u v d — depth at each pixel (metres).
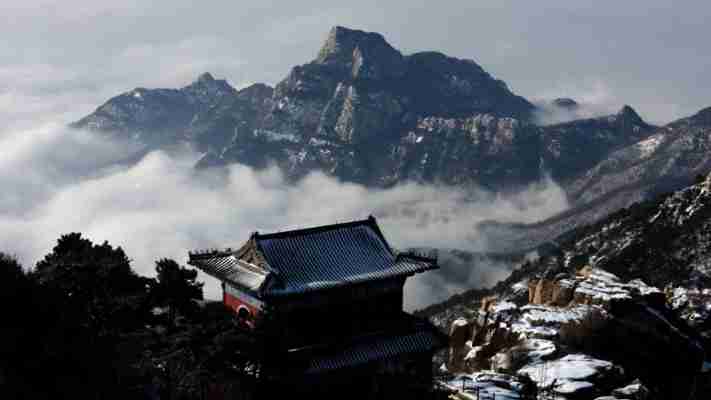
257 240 61.78
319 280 60.66
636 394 65.62
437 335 66.75
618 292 92.19
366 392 62.78
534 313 88.56
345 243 65.31
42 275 49.84
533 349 78.38
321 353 60.69
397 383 62.94
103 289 50.69
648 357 81.25
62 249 56.81
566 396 65.81
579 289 94.69
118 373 45.31
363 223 67.44
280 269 60.78
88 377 42.66
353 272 62.59
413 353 64.88
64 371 41.56
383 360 63.25
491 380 69.44
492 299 100.69
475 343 91.88
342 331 62.94
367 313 64.31
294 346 60.22
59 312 46.06
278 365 56.53
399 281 65.38
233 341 50.31
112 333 48.41
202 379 49.44
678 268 183.38
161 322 53.94
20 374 39.00
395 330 65.00
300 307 60.50
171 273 54.16
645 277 181.62
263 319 56.25
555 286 100.94
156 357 48.81
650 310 88.81
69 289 49.69
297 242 63.69
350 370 62.00
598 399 63.94
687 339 85.25
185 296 54.00
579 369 70.44
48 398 38.91
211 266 65.56
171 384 48.12
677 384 79.50
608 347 81.81
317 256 63.25
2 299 43.03
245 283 60.38
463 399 63.66
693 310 102.88
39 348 41.62
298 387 58.91
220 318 53.28
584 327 83.19
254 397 54.84
